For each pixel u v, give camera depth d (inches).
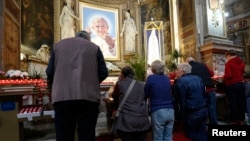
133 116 111.7
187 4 418.6
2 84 141.3
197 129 133.2
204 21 394.9
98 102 86.4
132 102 114.0
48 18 400.2
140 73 320.5
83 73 83.8
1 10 220.4
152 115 122.6
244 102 184.5
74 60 85.0
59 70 84.6
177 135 167.0
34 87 148.9
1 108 121.5
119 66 489.1
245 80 200.8
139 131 112.1
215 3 403.5
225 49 377.1
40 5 378.6
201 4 398.0
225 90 204.7
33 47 355.6
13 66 258.4
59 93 81.3
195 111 130.5
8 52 239.6
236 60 186.1
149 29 398.6
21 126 138.0
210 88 169.0
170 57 422.0
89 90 83.0
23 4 334.0
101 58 91.0
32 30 354.6
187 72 136.1
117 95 120.4
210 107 168.6
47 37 393.7
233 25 558.3
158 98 122.0
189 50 411.8
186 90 131.2
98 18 487.8
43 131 165.6
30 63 336.5
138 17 522.9
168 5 472.4
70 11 442.3
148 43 395.2
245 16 533.6
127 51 504.1
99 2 497.7
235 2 556.1
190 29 409.1
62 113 81.7
